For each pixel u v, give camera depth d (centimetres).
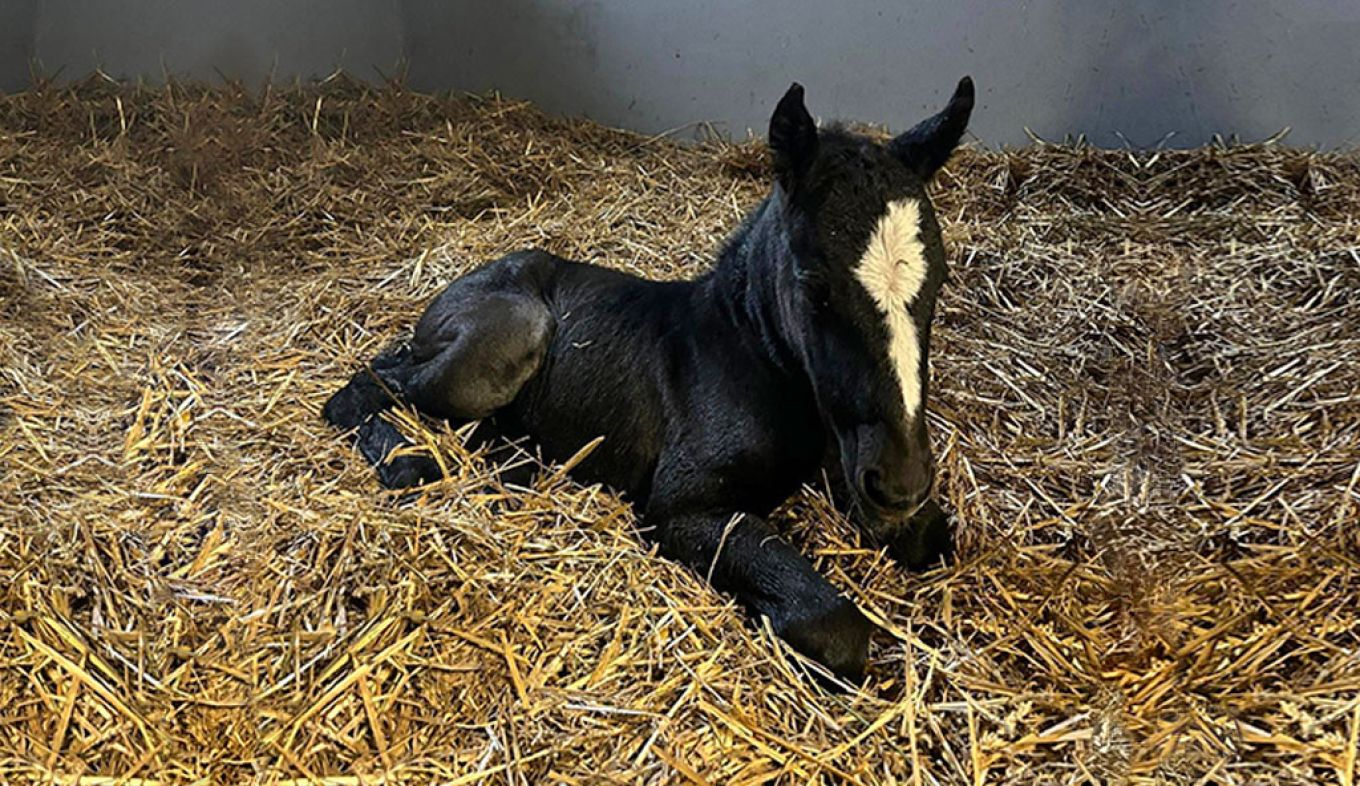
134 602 93
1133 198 179
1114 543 111
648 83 203
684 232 164
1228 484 118
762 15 197
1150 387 135
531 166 187
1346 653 96
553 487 112
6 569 93
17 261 150
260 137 187
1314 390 129
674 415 111
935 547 111
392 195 177
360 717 87
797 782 86
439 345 121
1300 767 87
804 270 93
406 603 93
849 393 92
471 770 84
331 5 210
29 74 204
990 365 138
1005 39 192
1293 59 184
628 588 99
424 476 112
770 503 110
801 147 95
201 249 164
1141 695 95
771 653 96
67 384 126
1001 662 100
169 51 209
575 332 120
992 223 171
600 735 87
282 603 94
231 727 85
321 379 130
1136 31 187
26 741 83
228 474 110
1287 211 171
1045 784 86
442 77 210
